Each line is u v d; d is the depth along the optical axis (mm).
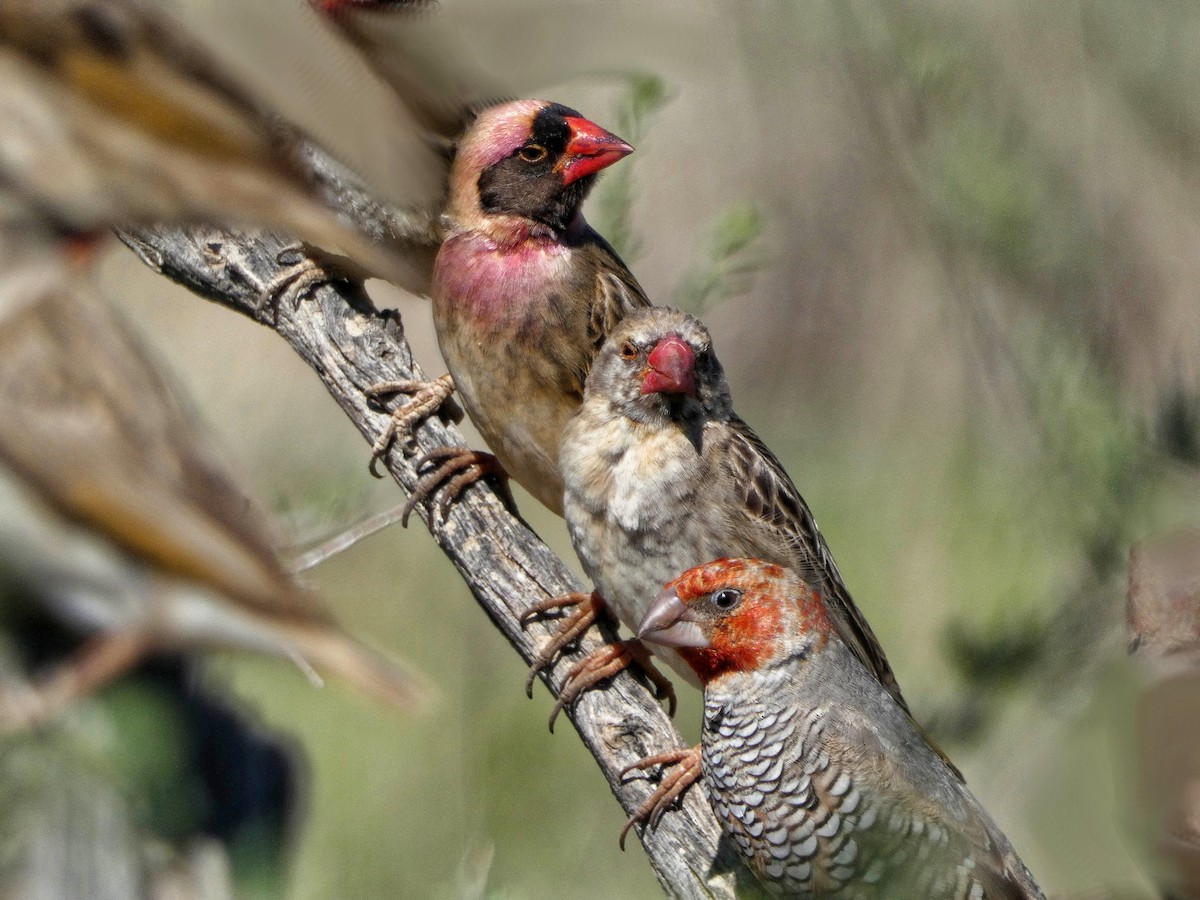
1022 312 9461
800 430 19000
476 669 11789
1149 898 6184
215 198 2328
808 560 9148
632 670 8656
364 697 2336
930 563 15211
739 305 19734
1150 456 8023
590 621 8648
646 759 8094
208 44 2314
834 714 7648
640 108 9594
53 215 2389
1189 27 13734
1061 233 9758
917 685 11000
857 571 16000
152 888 2951
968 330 11438
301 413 14508
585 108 15734
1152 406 9398
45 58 2307
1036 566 12023
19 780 2703
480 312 9406
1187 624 6250
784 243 19312
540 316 9414
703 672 7836
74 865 2811
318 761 9367
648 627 7746
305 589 2443
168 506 2420
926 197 9953
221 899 3109
